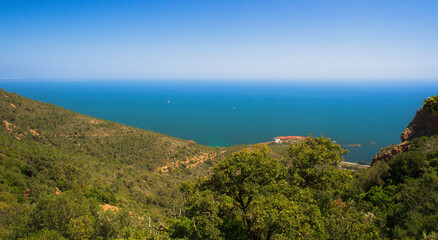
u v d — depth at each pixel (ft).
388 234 52.31
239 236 49.44
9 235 70.28
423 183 62.69
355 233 36.47
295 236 37.40
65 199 86.22
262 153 57.57
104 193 164.45
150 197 205.05
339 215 39.19
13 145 198.18
